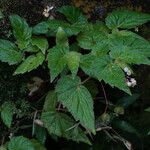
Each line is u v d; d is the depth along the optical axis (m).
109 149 0.36
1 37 0.34
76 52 0.32
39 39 0.33
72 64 0.31
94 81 0.35
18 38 0.32
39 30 0.32
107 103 0.35
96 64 0.31
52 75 0.30
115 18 0.34
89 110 0.30
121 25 0.33
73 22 0.33
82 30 0.33
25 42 0.32
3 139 0.35
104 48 0.32
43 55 0.32
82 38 0.33
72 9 0.34
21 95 0.35
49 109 0.34
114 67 0.31
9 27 0.34
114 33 0.33
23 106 0.35
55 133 0.33
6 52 0.32
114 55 0.31
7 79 0.34
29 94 0.35
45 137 0.35
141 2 0.36
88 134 0.36
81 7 0.35
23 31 0.32
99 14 0.35
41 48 0.32
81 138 0.33
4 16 0.33
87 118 0.30
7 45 0.32
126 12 0.34
